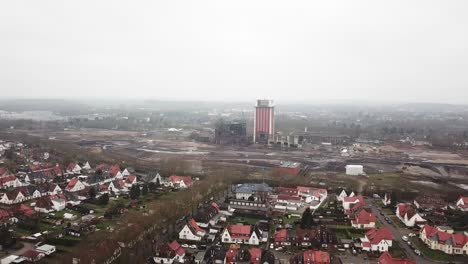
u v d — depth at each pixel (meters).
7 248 178.75
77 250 171.88
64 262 161.25
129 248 178.25
